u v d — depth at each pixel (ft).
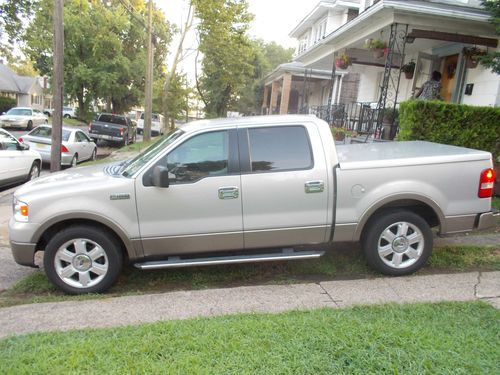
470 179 15.53
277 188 14.99
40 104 201.57
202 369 9.14
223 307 13.12
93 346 10.18
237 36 91.66
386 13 30.68
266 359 9.48
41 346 10.39
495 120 24.34
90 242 14.98
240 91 121.70
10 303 14.83
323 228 15.29
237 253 15.70
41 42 104.68
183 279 16.58
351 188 15.19
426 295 13.65
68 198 14.69
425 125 24.13
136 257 15.15
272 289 14.47
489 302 13.00
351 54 42.50
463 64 33.78
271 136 15.31
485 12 29.89
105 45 112.27
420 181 15.28
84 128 108.58
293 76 83.20
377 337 10.28
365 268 16.81
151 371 9.12
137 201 14.74
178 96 102.68
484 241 19.26
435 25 30.86
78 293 15.06
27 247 14.78
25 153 36.88
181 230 14.94
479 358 9.49
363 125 43.62
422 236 15.48
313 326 11.00
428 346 9.90
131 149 63.00
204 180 14.88
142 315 12.71
